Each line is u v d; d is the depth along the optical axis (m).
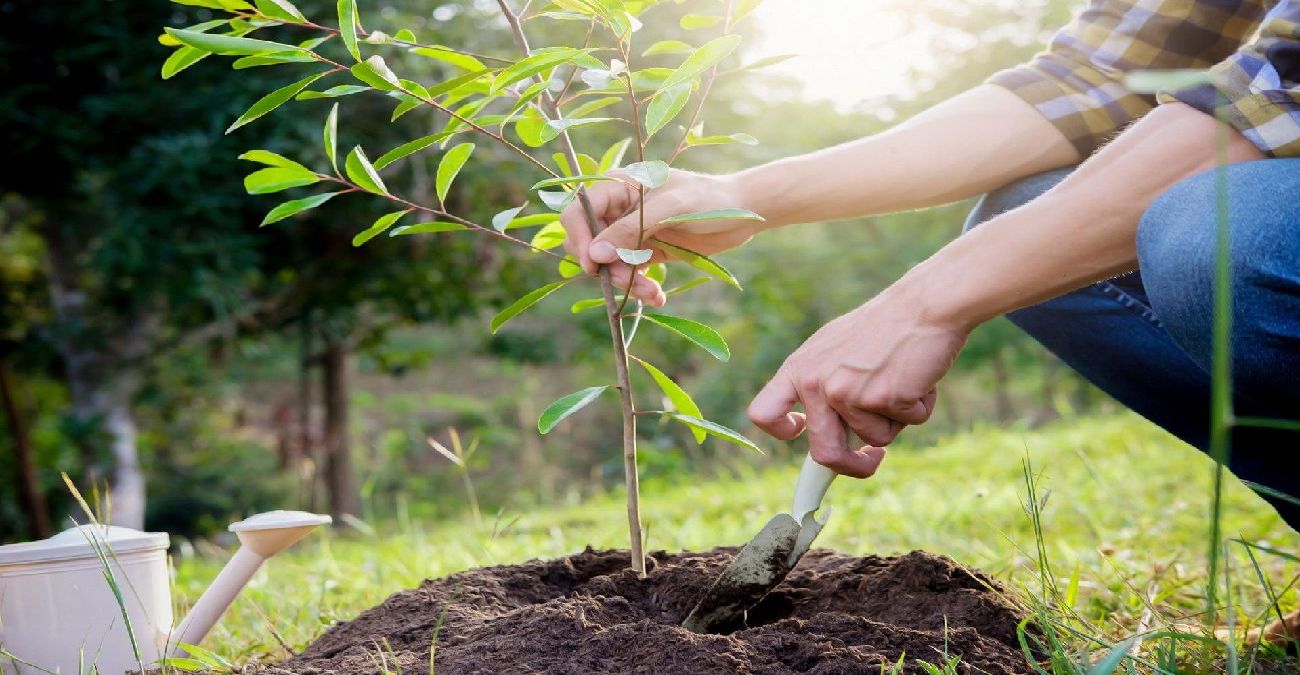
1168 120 1.08
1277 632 1.42
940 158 1.44
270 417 13.34
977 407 15.98
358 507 11.43
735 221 1.38
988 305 1.12
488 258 8.00
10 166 6.32
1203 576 1.96
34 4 6.07
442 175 1.35
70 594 1.38
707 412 11.66
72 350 7.49
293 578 2.81
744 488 4.62
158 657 1.43
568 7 1.24
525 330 9.98
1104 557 1.84
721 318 10.06
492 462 14.68
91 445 7.39
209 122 5.78
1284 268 1.01
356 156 1.27
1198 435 1.48
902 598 1.40
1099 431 5.55
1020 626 1.19
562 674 1.13
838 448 1.23
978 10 10.05
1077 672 1.10
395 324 9.50
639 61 6.13
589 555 1.63
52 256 7.56
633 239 1.33
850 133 9.51
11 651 1.37
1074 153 1.46
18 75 6.20
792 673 1.11
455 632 1.33
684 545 2.97
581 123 1.18
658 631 1.18
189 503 12.04
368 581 2.53
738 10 1.38
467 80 1.26
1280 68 1.04
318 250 7.48
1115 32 1.46
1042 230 1.10
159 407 10.18
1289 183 1.02
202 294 6.11
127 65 5.99
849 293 11.01
